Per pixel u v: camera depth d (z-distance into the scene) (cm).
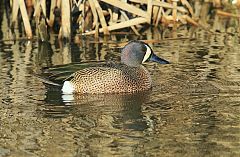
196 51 1716
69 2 1797
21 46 1789
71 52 1725
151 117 1227
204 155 1041
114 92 1391
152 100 1333
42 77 1406
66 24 1812
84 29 1894
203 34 1922
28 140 1110
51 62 1612
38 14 1831
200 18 2116
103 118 1224
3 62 1608
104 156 1041
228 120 1202
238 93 1359
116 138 1120
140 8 1986
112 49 1756
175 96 1352
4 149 1070
